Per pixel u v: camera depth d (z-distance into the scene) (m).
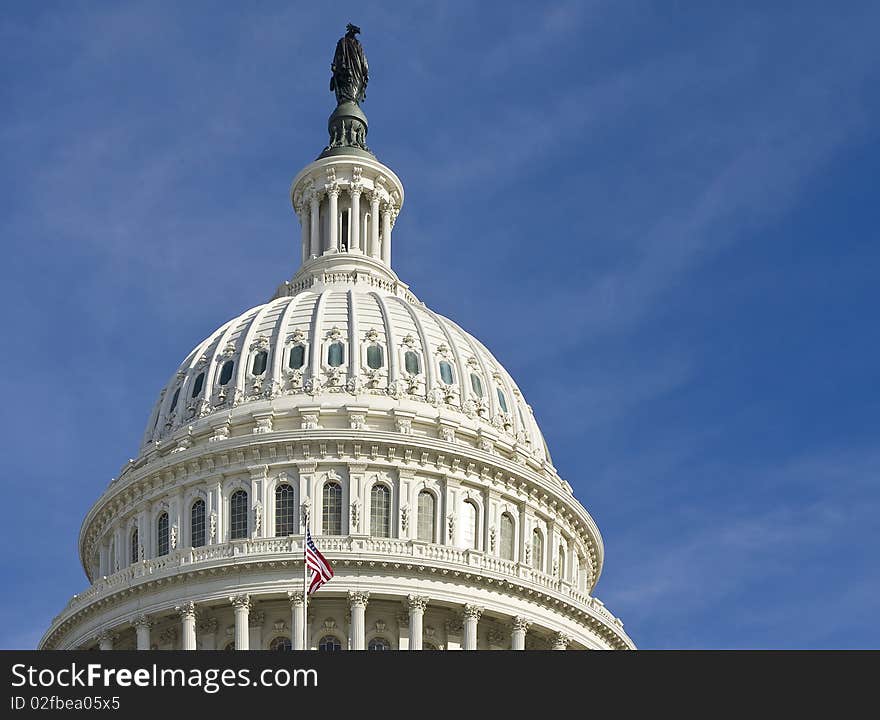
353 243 111.50
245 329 102.06
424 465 92.31
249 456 92.06
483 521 93.19
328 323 100.19
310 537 79.44
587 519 100.31
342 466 91.50
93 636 89.56
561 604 89.94
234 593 86.06
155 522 94.12
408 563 86.38
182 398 99.94
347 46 121.44
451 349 100.75
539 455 101.25
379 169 114.00
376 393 95.69
